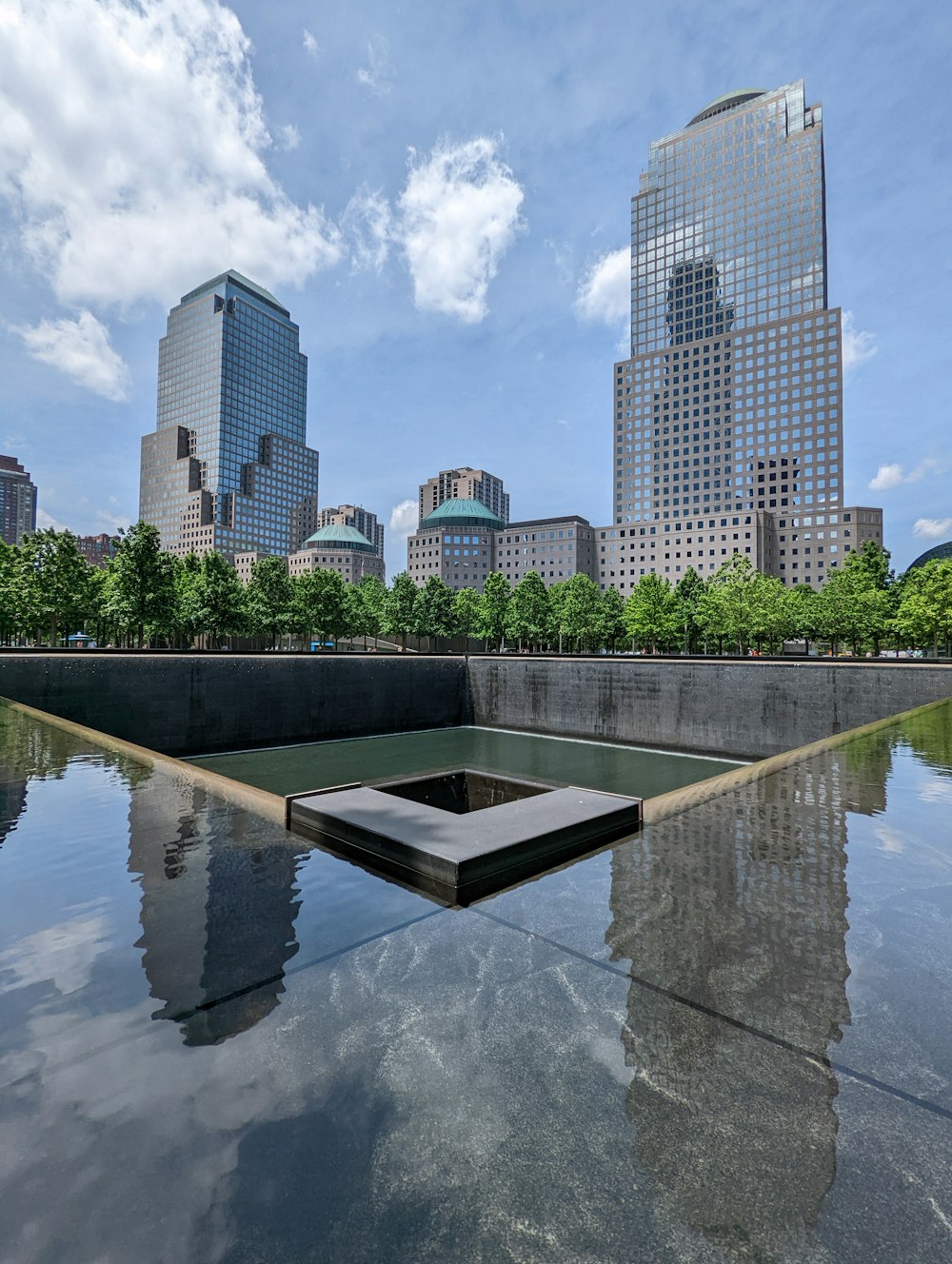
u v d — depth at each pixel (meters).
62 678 23.81
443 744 32.34
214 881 4.57
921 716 14.62
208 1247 1.71
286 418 190.62
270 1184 1.93
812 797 6.89
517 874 4.69
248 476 173.38
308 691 32.03
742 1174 1.96
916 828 5.73
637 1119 2.19
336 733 33.16
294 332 194.88
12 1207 1.84
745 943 3.55
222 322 170.12
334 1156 2.03
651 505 127.38
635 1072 2.44
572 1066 2.48
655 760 28.39
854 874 4.62
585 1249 1.70
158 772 8.30
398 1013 2.87
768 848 5.22
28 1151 2.05
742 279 127.75
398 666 36.22
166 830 5.84
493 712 38.25
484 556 133.75
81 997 3.02
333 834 5.56
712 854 5.10
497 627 69.94
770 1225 1.77
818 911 3.97
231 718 29.08
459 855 4.46
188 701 27.53
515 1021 2.79
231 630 50.84
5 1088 2.35
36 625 39.12
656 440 127.12
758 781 7.63
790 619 54.31
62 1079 2.41
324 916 3.97
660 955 3.43
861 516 104.88
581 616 66.69
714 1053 2.55
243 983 3.13
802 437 111.06
